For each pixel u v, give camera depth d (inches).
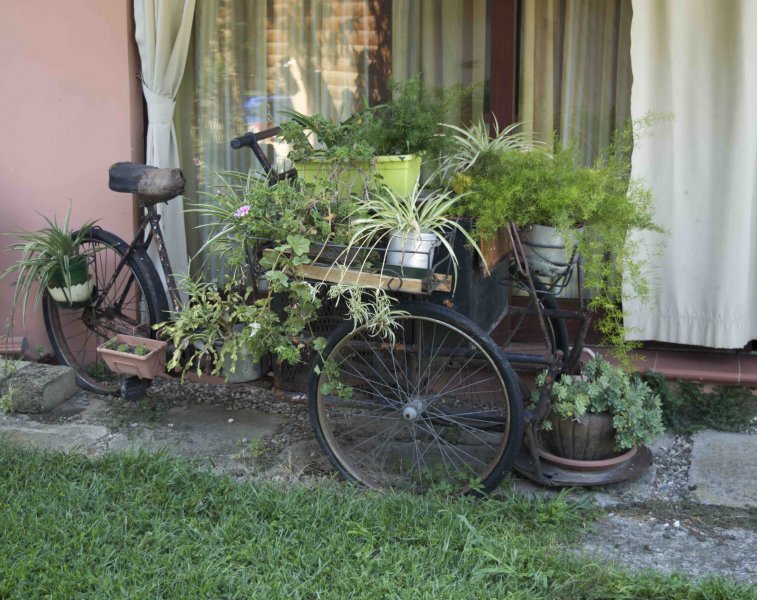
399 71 188.7
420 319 139.6
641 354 177.9
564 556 126.2
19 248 193.8
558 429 146.3
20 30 189.8
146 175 172.1
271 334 145.7
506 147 155.3
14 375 182.5
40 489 141.6
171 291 176.6
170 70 189.5
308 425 173.8
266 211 145.7
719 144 164.2
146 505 137.6
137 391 180.1
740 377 170.1
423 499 140.1
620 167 147.7
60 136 193.2
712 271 168.6
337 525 132.0
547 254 144.6
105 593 116.9
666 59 164.1
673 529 136.8
